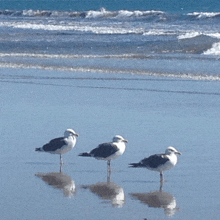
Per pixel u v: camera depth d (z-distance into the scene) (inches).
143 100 786.8
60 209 364.2
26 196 392.2
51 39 1770.4
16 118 665.0
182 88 888.9
